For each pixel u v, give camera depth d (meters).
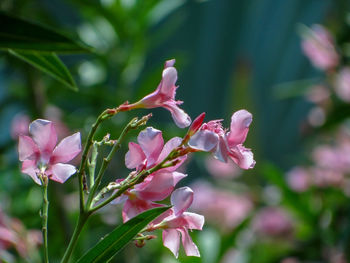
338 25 1.69
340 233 1.47
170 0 1.53
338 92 1.58
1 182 1.41
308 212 1.52
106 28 1.49
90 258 0.81
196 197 1.85
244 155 0.82
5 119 1.55
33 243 1.11
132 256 1.29
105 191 0.82
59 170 0.83
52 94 1.42
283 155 3.82
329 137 1.72
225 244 1.31
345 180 1.61
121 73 1.45
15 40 0.88
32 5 1.43
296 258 1.50
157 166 0.81
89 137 0.82
